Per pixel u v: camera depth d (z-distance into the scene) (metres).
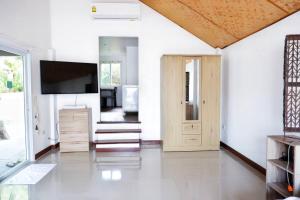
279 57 3.17
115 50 8.57
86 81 5.02
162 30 5.29
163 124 4.89
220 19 3.92
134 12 4.93
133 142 4.84
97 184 3.22
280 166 2.54
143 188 3.09
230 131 4.83
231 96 4.76
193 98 4.83
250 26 3.65
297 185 2.33
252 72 3.90
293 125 2.65
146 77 5.33
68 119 4.78
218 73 4.82
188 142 4.84
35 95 4.36
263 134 3.57
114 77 9.21
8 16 3.44
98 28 5.20
